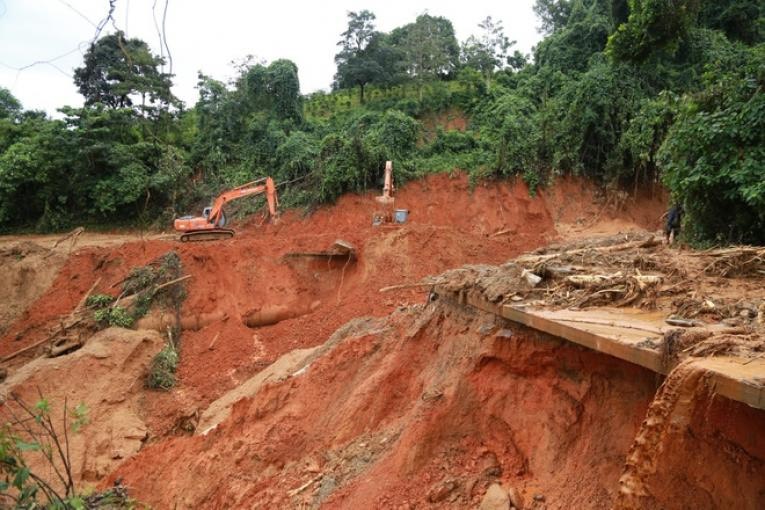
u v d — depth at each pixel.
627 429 5.28
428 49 39.38
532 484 5.96
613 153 26.50
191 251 20.72
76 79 32.16
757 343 4.19
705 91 11.14
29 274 21.05
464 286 8.27
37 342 18.36
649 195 26.16
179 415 15.17
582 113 27.06
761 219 9.46
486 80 38.75
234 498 9.38
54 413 14.23
